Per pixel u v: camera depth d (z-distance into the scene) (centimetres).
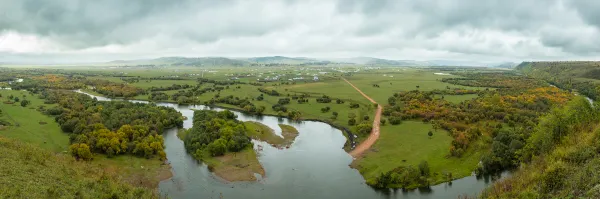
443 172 9750
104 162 10250
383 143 12488
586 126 9450
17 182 6794
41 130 12950
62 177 7750
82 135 11300
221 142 11525
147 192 8169
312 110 18775
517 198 6469
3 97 19800
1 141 9188
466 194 8506
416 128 13950
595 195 5531
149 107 17638
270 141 13300
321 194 8862
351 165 10788
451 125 13538
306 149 12488
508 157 9981
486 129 12681
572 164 7131
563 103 17062
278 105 19838
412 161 10512
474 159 10419
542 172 7369
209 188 9175
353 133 14288
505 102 17550
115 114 15050
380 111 17762
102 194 7356
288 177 9888
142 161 10650
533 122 13325
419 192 8819
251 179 9706
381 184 9138
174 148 12344
